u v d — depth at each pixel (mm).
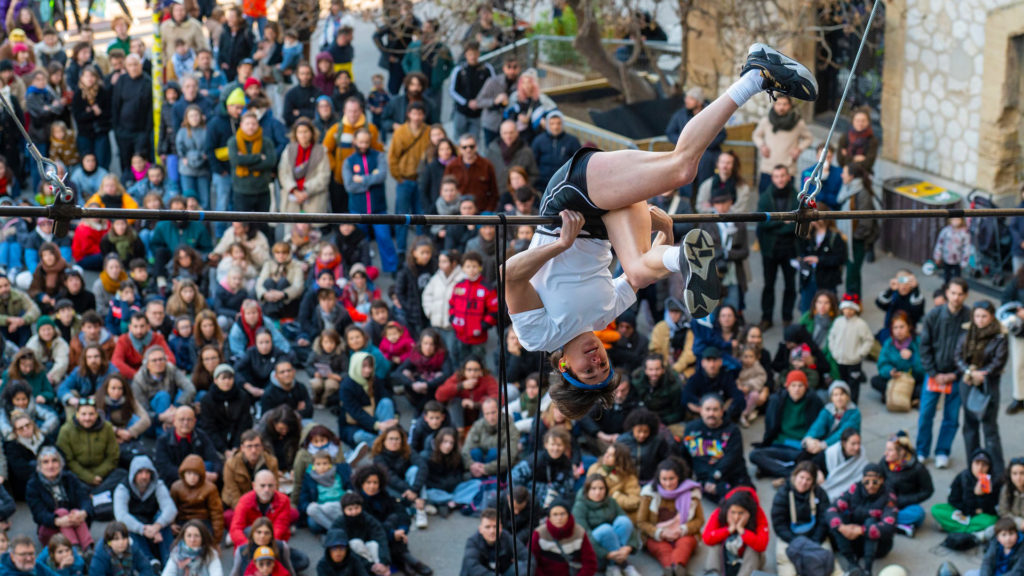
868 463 12250
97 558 11133
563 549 11500
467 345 14430
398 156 17109
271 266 15422
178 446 12406
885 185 17719
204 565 11305
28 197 19328
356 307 15273
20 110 18859
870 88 18594
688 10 18641
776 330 16344
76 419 12344
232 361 14195
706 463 12953
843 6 17812
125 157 19328
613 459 12289
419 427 13086
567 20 21172
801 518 12023
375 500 11883
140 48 20703
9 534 12258
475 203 16281
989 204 16406
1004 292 14711
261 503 11695
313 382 14125
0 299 14383
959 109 17156
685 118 17328
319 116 17906
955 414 13438
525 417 13164
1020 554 11398
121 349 13727
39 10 23094
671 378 13664
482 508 12602
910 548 12445
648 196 4762
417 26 20141
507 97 18641
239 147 16812
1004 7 16141
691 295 4492
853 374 14422
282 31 21203
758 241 17141
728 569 11766
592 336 5277
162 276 15828
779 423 13406
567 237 4867
